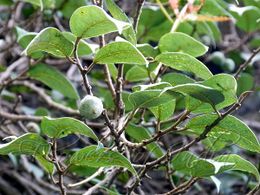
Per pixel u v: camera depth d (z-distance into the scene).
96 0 1.02
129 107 1.18
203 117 0.97
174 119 1.11
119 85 1.05
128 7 1.66
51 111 1.61
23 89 1.60
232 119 0.96
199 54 1.12
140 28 1.44
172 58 0.99
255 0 1.52
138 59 0.94
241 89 1.50
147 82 1.29
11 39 1.54
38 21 1.55
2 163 1.64
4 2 1.56
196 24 1.39
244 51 1.79
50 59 1.70
